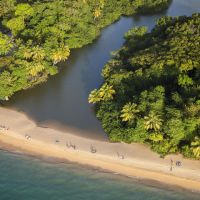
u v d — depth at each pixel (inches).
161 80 4709.6
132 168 4030.5
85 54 5821.9
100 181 3976.4
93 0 6550.2
